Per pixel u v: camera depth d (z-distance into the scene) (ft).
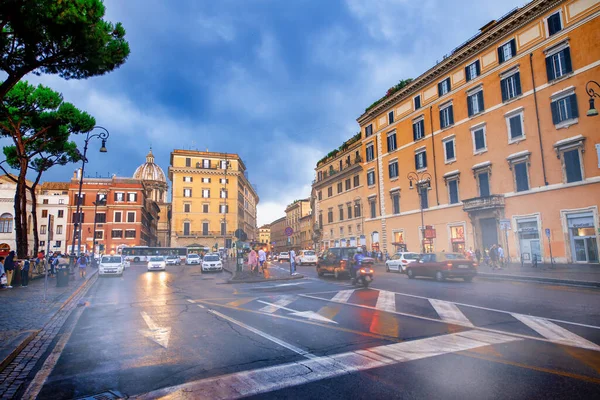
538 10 89.40
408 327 25.32
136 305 39.81
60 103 91.56
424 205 124.77
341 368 16.99
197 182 274.36
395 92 140.77
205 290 54.80
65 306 40.14
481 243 103.35
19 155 81.87
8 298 46.44
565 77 83.66
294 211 356.38
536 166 89.45
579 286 49.67
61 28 37.83
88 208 229.45
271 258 208.74
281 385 15.07
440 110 120.06
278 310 34.14
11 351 20.25
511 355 18.35
